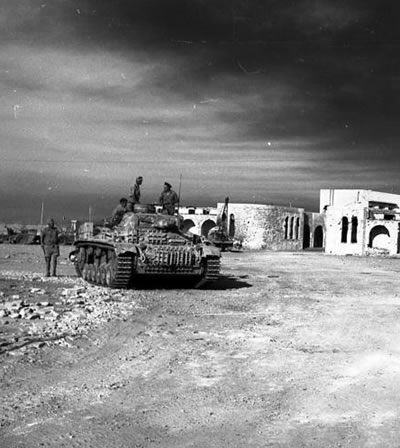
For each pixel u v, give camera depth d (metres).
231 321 11.66
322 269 29.95
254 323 11.47
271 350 8.93
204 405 6.15
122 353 8.44
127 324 10.82
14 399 6.11
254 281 21.64
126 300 14.41
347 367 7.91
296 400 6.38
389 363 8.17
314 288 19.17
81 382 6.86
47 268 20.91
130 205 19.47
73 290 15.91
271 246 62.50
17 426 5.34
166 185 20.31
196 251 17.50
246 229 62.03
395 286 20.42
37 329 9.75
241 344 9.33
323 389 6.82
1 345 8.44
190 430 5.39
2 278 19.45
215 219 63.94
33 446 4.89
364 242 50.78
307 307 14.06
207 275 17.62
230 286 19.39
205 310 13.17
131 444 5.01
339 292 17.98
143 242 17.47
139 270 16.89
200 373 7.46
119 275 16.61
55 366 7.52
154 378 7.16
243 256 44.19
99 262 18.77
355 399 6.44
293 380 7.21
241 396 6.50
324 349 9.07
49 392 6.41
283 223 63.97
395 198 67.19
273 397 6.48
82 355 8.20
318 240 74.38
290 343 9.49
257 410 6.02
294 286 19.83
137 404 6.11
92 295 14.99
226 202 62.56
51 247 20.92
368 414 5.93
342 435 5.31
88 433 5.22
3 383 6.64
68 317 11.10
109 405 6.04
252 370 7.68
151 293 16.39
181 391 6.64
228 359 8.27
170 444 5.04
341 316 12.61
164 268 17.16
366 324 11.52
